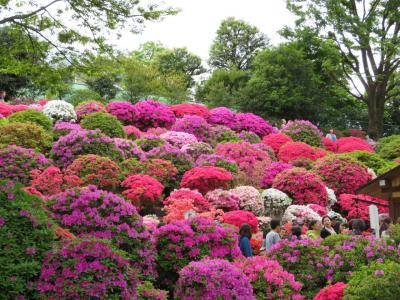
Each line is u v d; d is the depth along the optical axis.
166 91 33.47
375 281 7.25
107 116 18.58
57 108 20.81
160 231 9.30
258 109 34.22
